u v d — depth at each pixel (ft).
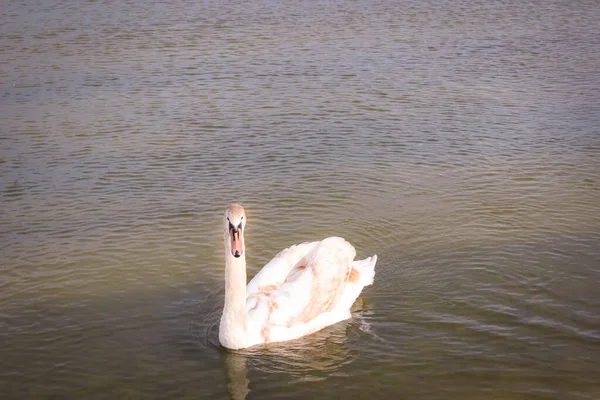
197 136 73.92
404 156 68.74
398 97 85.81
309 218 56.80
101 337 42.63
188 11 133.08
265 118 78.89
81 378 39.19
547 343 41.47
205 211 58.03
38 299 46.19
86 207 58.70
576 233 53.47
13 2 140.05
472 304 45.32
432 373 39.29
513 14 130.93
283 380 39.01
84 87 89.76
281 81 91.86
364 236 53.93
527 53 104.63
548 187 61.41
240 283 40.91
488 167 65.82
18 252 51.70
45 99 85.25
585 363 39.70
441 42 110.73
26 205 59.06
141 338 42.57
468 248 51.83
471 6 138.31
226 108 82.07
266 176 64.49
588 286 46.83
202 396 37.86
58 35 115.14
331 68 97.35
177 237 53.98
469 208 57.98
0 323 43.75
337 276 44.19
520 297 45.91
